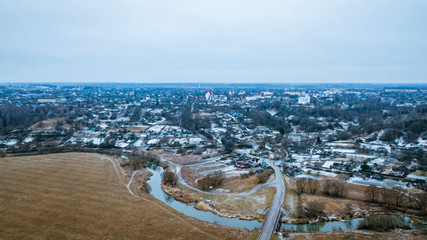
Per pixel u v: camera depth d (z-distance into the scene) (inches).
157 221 4702.3
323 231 4510.3
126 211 5007.4
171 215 4960.6
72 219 4633.4
